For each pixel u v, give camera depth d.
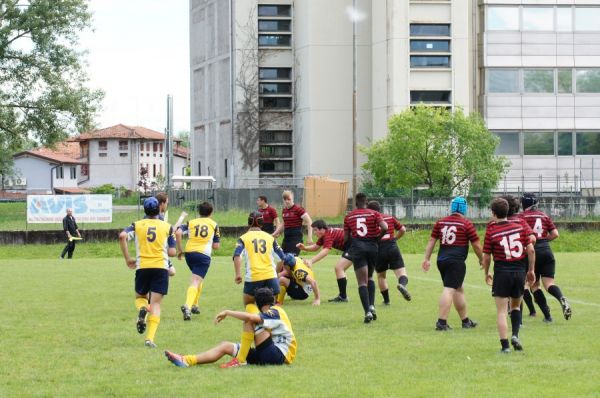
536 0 98.31
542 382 13.70
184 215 21.59
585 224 60.12
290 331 15.27
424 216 69.31
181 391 13.19
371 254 20.48
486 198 72.75
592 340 17.73
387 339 17.97
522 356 15.95
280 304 24.31
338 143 109.50
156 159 184.62
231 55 102.81
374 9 105.69
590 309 23.16
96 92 89.69
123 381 13.99
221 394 12.95
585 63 98.56
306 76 110.00
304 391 13.12
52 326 20.14
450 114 78.06
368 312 20.44
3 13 87.62
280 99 113.88
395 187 77.81
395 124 77.75
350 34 109.25
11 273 35.72
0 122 88.19
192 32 131.00
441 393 12.98
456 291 19.75
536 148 98.19
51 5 87.06
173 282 31.48
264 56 112.75
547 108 98.19
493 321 20.78
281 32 113.00
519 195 73.69
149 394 13.05
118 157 176.75
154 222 17.80
